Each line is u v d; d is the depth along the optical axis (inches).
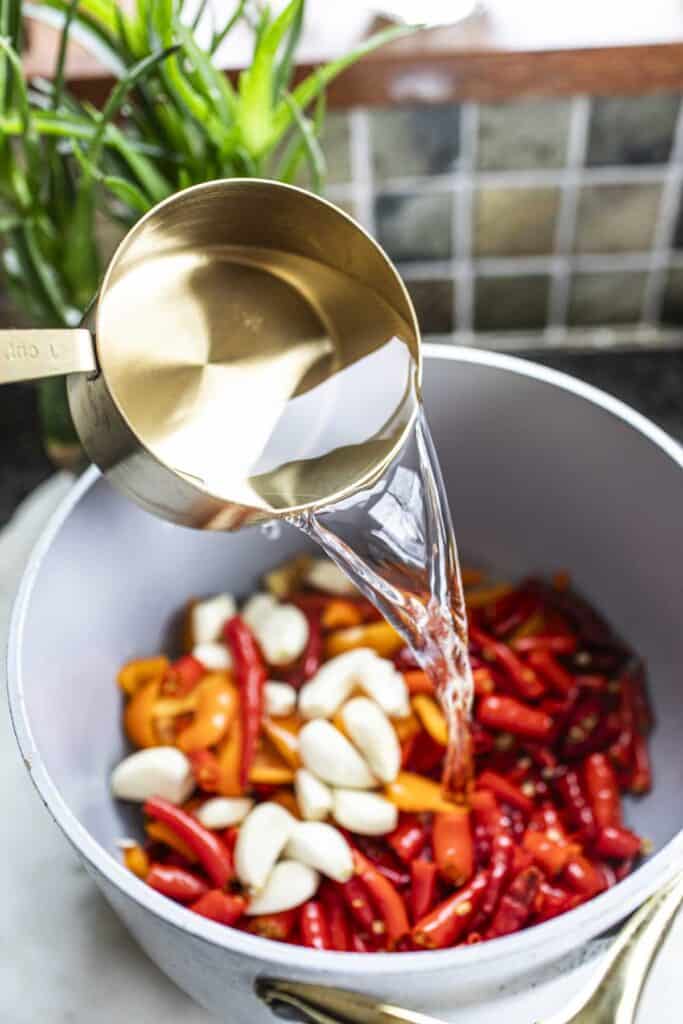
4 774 23.8
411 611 21.1
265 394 19.0
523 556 25.3
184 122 22.4
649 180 28.1
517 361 22.9
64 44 21.2
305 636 24.2
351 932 21.9
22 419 29.9
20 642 19.7
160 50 20.5
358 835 22.8
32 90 25.4
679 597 22.9
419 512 20.0
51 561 21.0
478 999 18.4
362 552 19.9
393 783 22.6
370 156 27.7
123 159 23.2
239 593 25.5
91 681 22.6
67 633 21.7
